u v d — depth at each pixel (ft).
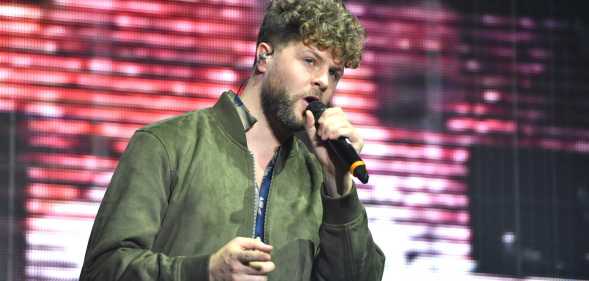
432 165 45.14
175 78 42.93
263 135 20.61
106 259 18.67
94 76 42.14
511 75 46.62
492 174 45.70
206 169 19.84
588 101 47.11
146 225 19.06
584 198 46.55
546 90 46.88
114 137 41.86
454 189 45.19
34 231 40.42
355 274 20.17
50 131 41.29
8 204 40.37
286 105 19.98
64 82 41.81
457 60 46.24
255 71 20.58
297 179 20.97
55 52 41.91
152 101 42.57
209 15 43.57
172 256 19.38
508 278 45.14
